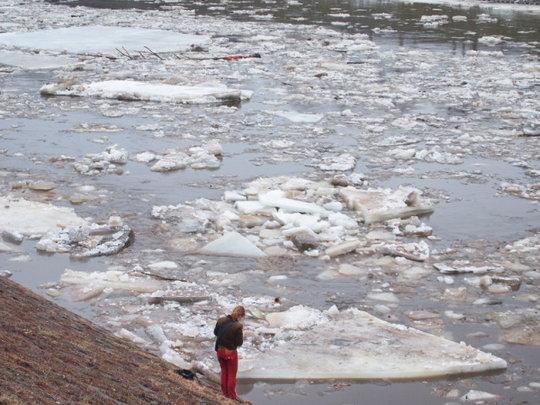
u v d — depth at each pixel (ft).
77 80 107.65
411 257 49.39
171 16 185.16
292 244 51.42
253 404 32.45
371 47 138.41
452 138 81.00
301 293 44.34
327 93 102.42
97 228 52.80
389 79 111.96
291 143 77.97
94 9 199.93
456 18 176.35
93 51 133.69
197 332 38.88
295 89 105.19
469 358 35.94
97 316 40.63
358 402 32.76
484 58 129.08
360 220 56.65
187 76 112.88
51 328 26.03
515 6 200.44
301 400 32.91
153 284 44.75
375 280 46.37
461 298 43.91
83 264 47.85
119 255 49.47
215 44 142.20
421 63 122.83
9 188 62.23
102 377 22.35
